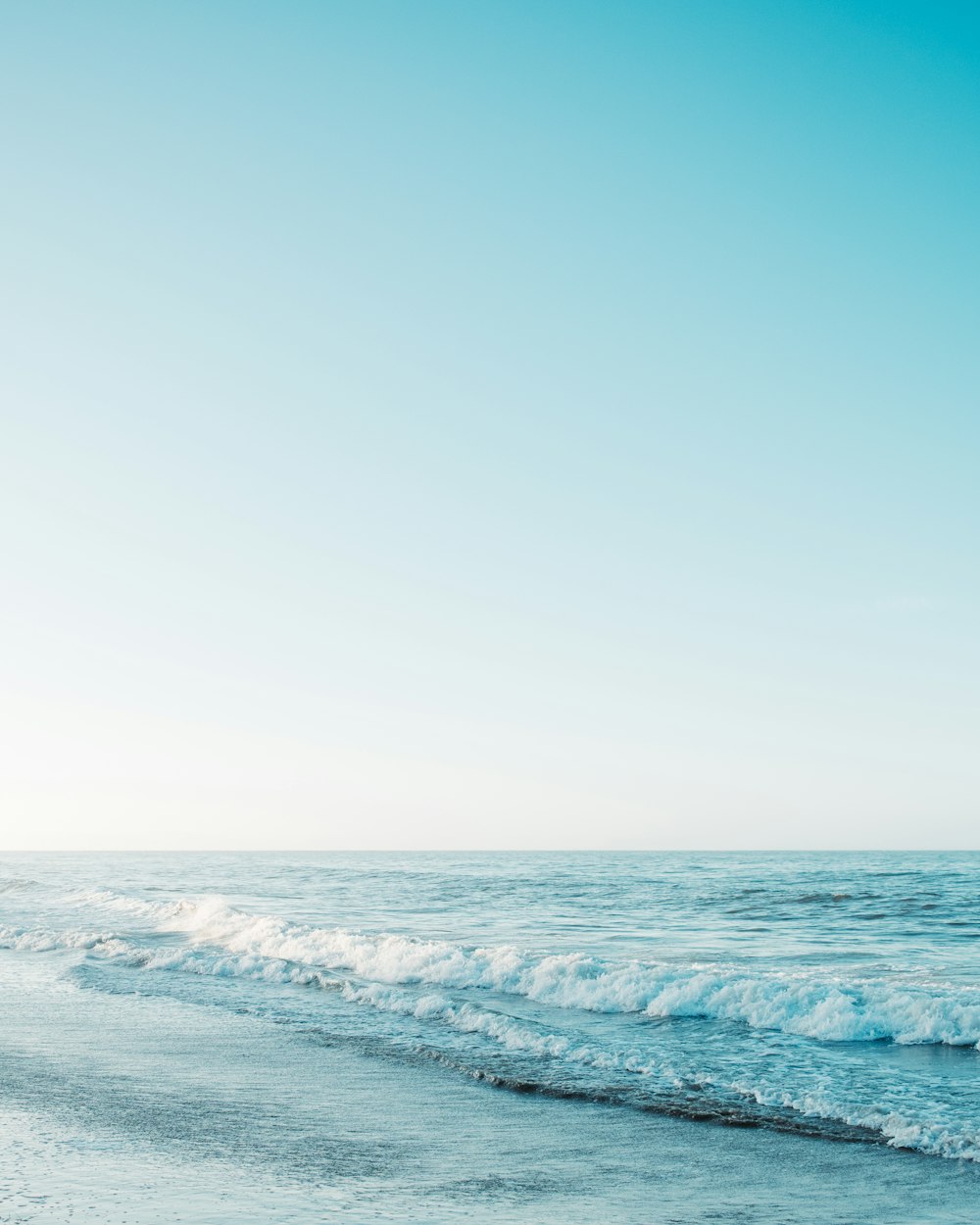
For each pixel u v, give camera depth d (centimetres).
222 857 17875
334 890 4969
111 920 2958
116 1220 609
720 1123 921
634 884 5509
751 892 4622
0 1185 683
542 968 1716
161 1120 896
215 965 1984
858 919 3180
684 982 1566
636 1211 679
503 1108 973
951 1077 1080
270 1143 834
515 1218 653
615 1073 1117
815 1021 1336
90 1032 1363
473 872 7631
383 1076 1109
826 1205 697
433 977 1783
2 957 2220
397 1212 656
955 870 7425
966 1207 694
